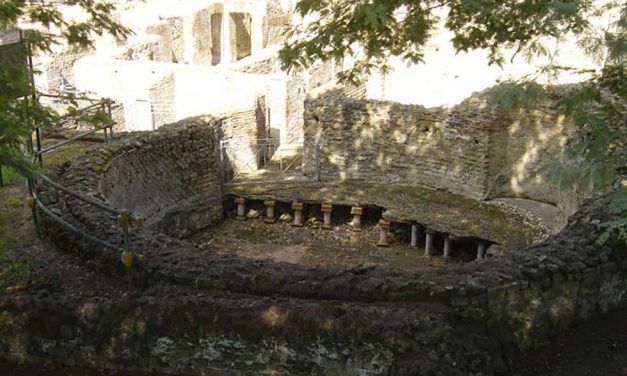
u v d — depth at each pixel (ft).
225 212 51.01
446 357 19.30
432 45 58.03
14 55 21.56
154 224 43.88
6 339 21.25
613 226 24.02
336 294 22.07
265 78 57.31
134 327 20.58
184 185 46.60
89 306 21.03
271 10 81.00
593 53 22.67
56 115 25.55
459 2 26.50
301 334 19.81
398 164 50.39
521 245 40.93
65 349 21.09
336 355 19.75
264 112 55.93
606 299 25.41
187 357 20.61
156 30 75.05
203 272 23.07
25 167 20.74
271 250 45.27
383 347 19.44
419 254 44.88
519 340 23.02
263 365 20.27
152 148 43.01
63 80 61.67
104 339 20.79
